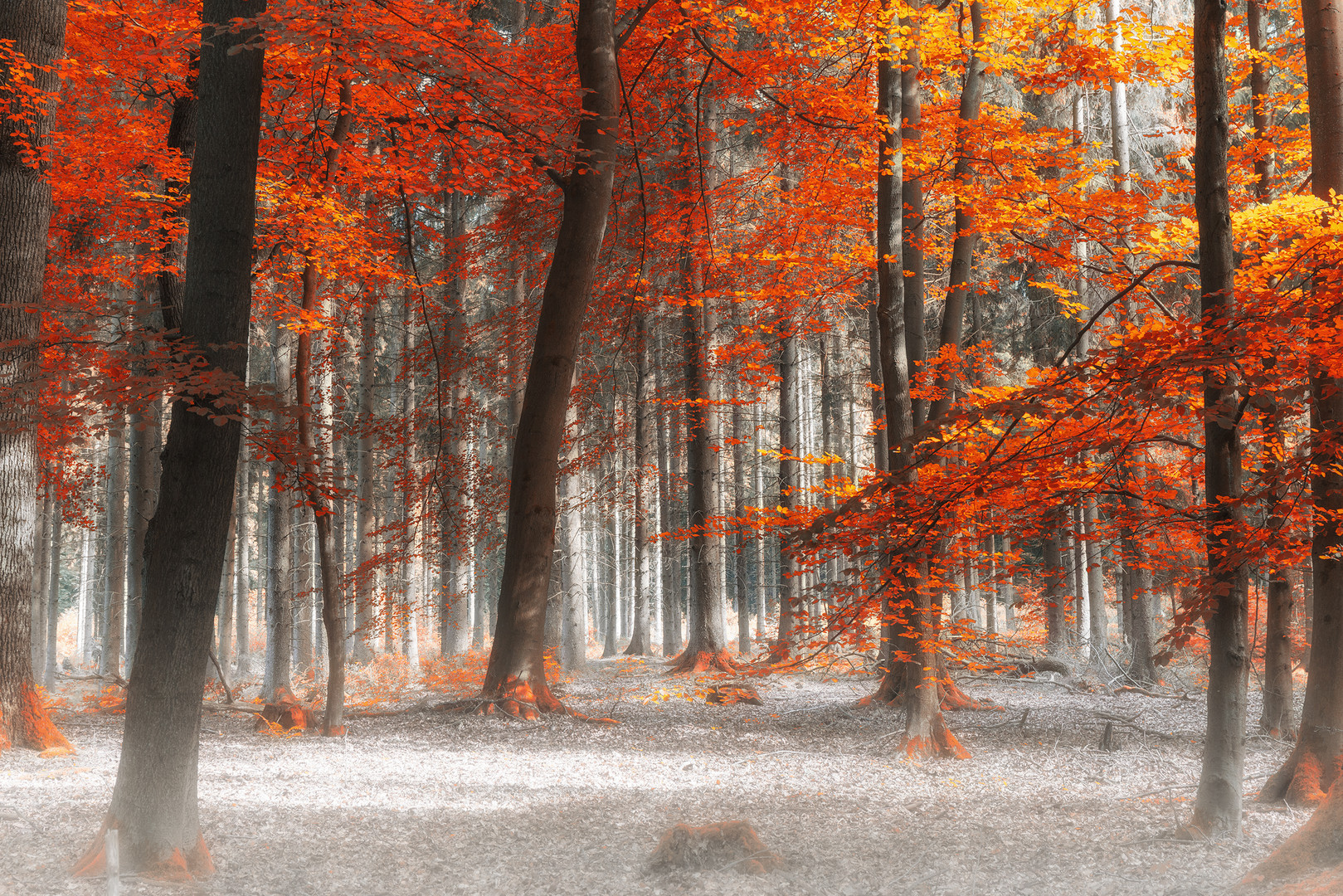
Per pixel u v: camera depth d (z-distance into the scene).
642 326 16.22
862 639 6.86
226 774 8.19
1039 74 10.37
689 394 17.95
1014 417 5.56
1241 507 5.70
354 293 13.61
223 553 5.52
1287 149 9.80
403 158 11.01
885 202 10.11
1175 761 9.16
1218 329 5.19
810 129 12.22
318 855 5.77
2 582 8.77
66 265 11.59
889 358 10.01
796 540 6.42
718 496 23.50
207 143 5.64
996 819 6.90
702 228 14.45
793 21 11.77
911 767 9.00
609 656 26.12
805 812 7.20
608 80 11.95
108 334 12.18
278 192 10.59
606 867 5.69
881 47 9.96
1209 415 5.04
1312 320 5.15
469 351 14.56
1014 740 10.43
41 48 9.07
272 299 11.62
